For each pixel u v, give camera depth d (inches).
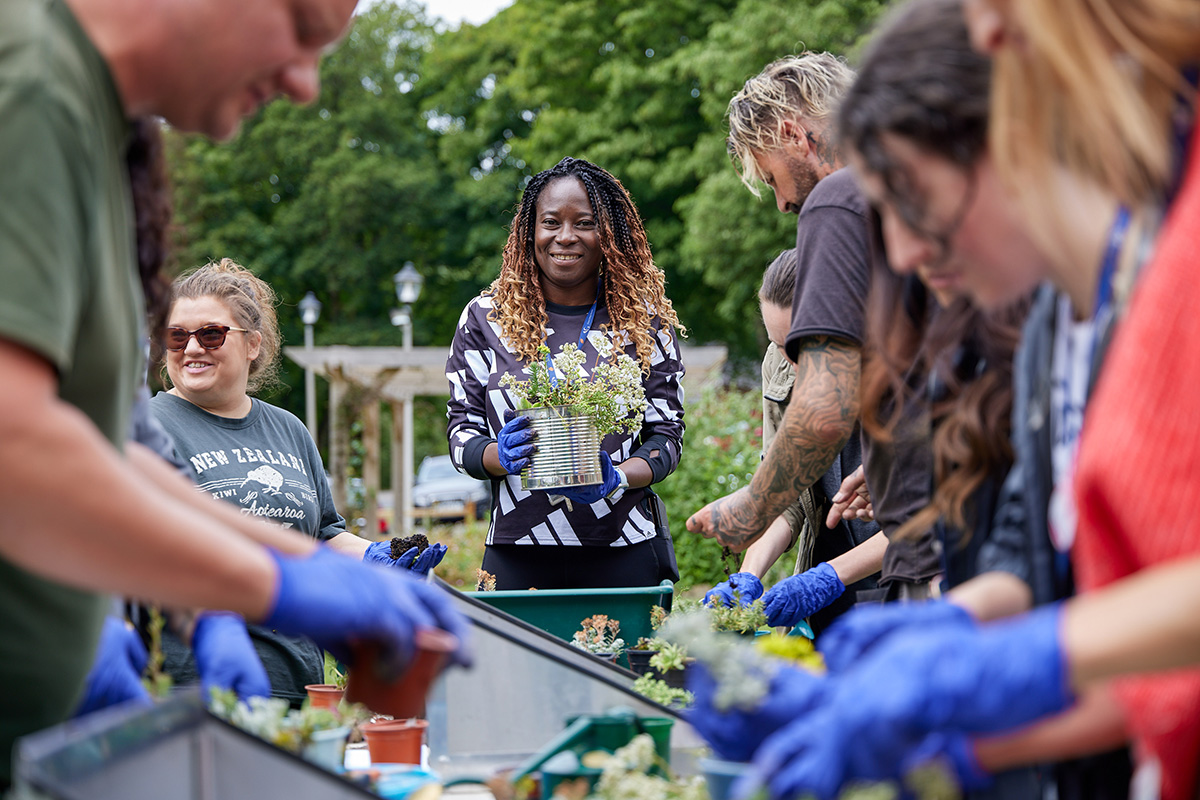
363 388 500.1
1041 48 36.4
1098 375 41.9
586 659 70.4
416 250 882.1
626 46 724.0
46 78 39.4
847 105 42.9
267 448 114.0
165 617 65.6
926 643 35.1
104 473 37.9
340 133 882.1
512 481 122.3
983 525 55.7
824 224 85.5
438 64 912.3
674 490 259.1
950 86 39.5
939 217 41.1
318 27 47.1
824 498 111.5
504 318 127.8
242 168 880.3
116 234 45.8
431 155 908.0
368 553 110.5
